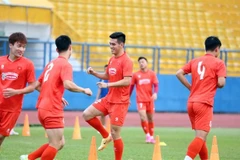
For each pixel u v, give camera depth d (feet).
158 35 329.31
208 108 106.63
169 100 286.87
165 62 311.27
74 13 322.14
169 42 327.67
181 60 318.24
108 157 128.98
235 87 296.30
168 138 184.03
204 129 106.22
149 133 167.32
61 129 94.99
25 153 131.44
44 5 274.98
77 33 290.35
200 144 105.81
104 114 115.34
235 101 296.51
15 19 266.77
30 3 271.28
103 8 329.93
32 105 266.36
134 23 329.93
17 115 102.12
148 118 168.25
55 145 94.84
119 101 113.29
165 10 343.46
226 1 360.69
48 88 94.79
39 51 264.72
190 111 108.58
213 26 347.77
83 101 274.77
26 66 100.78
